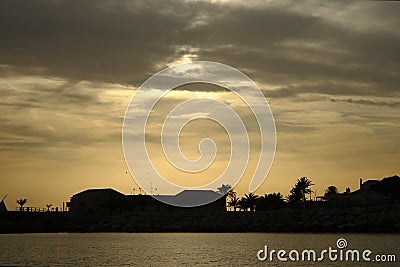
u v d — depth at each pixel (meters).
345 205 155.25
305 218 144.88
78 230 149.25
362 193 166.25
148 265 83.56
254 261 84.75
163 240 119.94
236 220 149.50
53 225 155.50
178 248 103.06
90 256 91.94
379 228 136.75
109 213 165.00
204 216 153.38
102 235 135.38
